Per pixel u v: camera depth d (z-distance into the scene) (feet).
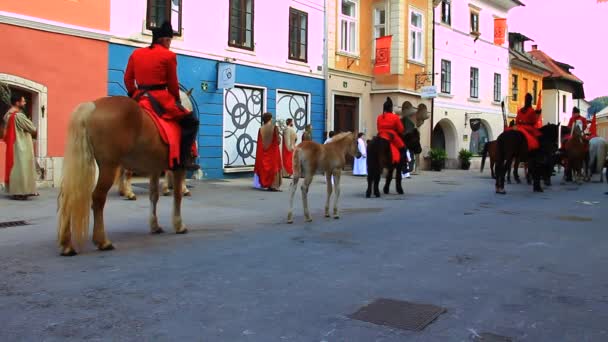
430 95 80.74
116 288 15.62
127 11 47.62
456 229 26.78
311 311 13.93
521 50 144.87
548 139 47.62
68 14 43.14
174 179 24.16
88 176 18.98
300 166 28.84
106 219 28.09
